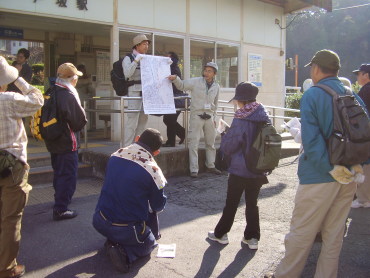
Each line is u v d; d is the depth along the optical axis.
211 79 6.55
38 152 6.48
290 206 5.24
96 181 6.18
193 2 8.98
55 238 4.04
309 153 2.76
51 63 10.03
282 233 4.30
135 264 3.52
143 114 6.38
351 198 2.93
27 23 8.34
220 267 3.48
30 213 4.74
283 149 8.60
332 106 2.76
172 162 6.57
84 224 4.42
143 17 8.05
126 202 3.43
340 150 2.69
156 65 6.04
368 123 2.78
